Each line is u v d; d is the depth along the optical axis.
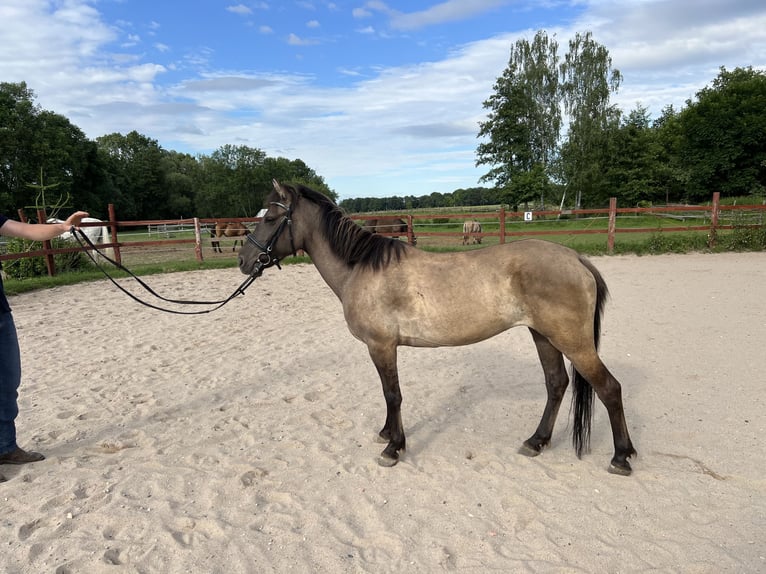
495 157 36.81
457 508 2.92
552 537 2.63
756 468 3.20
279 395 4.83
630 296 8.69
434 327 3.27
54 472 3.40
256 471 3.35
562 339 3.08
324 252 3.67
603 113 35.31
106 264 13.80
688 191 42.78
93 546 2.62
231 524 2.80
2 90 37.88
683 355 5.52
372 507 2.94
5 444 3.47
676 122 48.75
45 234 3.47
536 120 35.75
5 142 36.28
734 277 9.96
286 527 2.77
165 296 9.77
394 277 3.31
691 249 14.16
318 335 6.97
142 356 6.08
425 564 2.45
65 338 6.89
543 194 34.00
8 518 2.88
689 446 3.54
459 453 3.62
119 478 3.32
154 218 60.59
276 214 3.73
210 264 13.45
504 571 2.39
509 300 3.14
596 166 34.78
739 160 40.94
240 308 8.76
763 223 13.88
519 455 3.54
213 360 5.92
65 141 40.09
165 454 3.65
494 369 5.45
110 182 47.97
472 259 3.25
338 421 4.22
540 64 35.56
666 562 2.41
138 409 4.50
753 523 2.68
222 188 58.78
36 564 2.49
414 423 4.18
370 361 5.82
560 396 3.53
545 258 3.06
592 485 3.12
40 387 5.06
